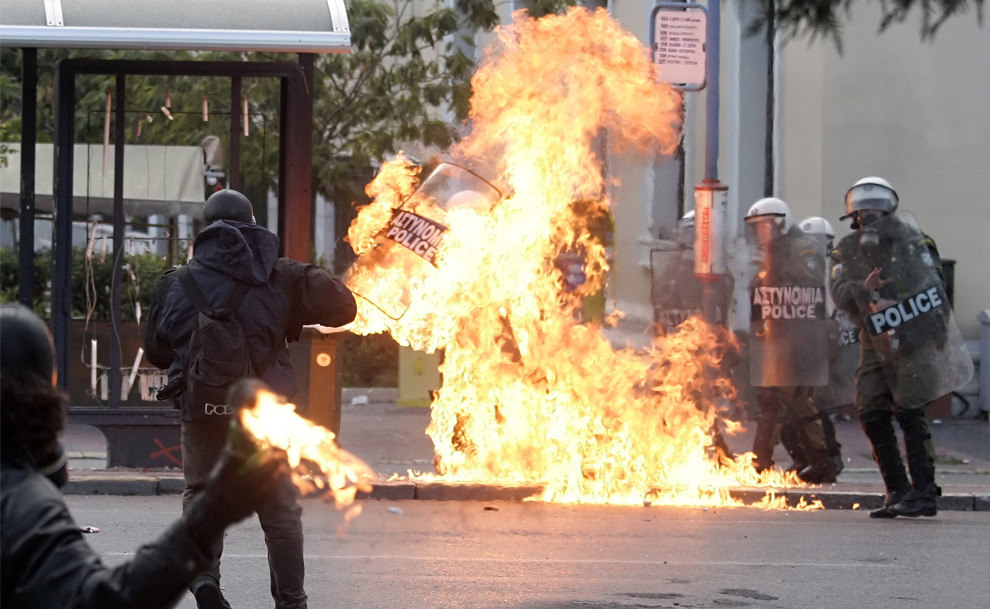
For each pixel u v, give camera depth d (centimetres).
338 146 2948
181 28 1688
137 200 1812
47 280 2134
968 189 2631
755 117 2666
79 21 1670
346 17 1734
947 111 2623
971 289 2633
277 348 903
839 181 2616
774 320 1783
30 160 1783
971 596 1115
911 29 2603
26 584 330
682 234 1948
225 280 896
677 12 1930
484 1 2773
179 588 322
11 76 2870
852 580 1175
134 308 1788
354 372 2978
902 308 1537
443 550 1291
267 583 1116
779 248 1788
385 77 2858
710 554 1296
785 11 1268
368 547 1301
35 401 359
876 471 1956
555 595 1081
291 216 1766
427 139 2770
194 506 321
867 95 2619
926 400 1548
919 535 1444
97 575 328
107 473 1728
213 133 1834
